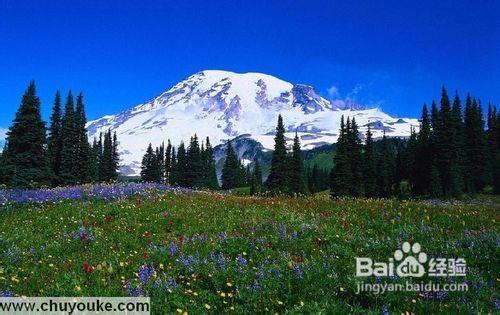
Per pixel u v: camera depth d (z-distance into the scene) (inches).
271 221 662.5
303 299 369.4
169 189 1107.3
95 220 733.9
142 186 1099.9
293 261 453.4
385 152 4298.7
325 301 359.3
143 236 624.4
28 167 2239.2
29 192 1012.5
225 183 5216.5
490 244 527.5
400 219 699.4
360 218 711.7
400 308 358.9
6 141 2251.5
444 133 3563.0
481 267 471.8
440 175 3472.0
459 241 547.5
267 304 370.3
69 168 2849.4
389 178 4261.8
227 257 496.1
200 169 4471.0
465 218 716.0
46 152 2358.5
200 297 388.5
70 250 564.4
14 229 686.5
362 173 3772.1
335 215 730.8
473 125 3806.6
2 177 2192.4
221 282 407.8
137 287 390.9
